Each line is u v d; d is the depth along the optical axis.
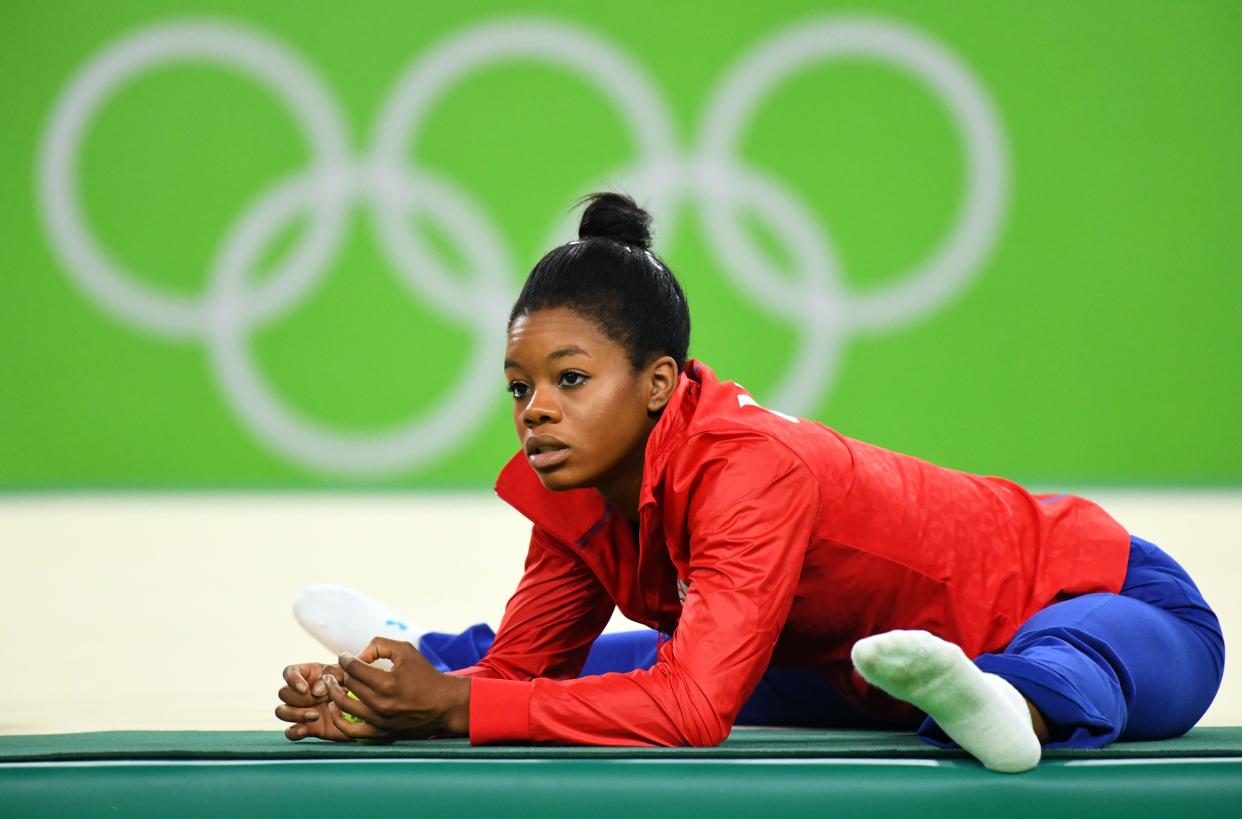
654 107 27.81
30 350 27.53
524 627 7.45
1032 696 5.86
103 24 27.42
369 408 27.62
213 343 27.53
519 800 5.57
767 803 5.55
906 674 5.28
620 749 5.80
